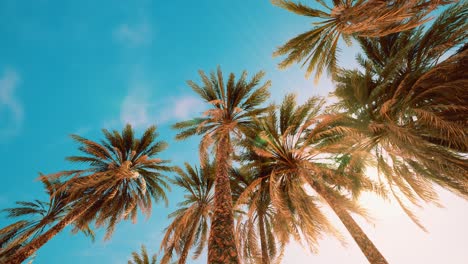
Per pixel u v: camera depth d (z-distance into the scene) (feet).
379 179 29.37
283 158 30.94
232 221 20.30
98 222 40.01
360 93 28.27
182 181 43.04
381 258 20.51
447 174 23.30
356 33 30.68
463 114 22.35
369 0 19.15
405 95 26.66
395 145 26.55
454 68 22.88
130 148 45.68
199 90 36.58
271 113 31.19
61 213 38.58
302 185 33.91
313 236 27.48
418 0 17.48
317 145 29.17
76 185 33.78
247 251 32.78
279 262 30.99
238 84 36.91
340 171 29.89
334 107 31.09
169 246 36.68
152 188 46.80
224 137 31.73
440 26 24.89
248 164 32.27
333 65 31.32
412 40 24.86
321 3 26.68
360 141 28.84
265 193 34.86
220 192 23.12
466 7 23.34
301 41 30.89
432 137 26.37
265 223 39.01
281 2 28.63
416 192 27.61
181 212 41.45
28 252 28.35
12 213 37.60
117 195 43.04
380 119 27.07
